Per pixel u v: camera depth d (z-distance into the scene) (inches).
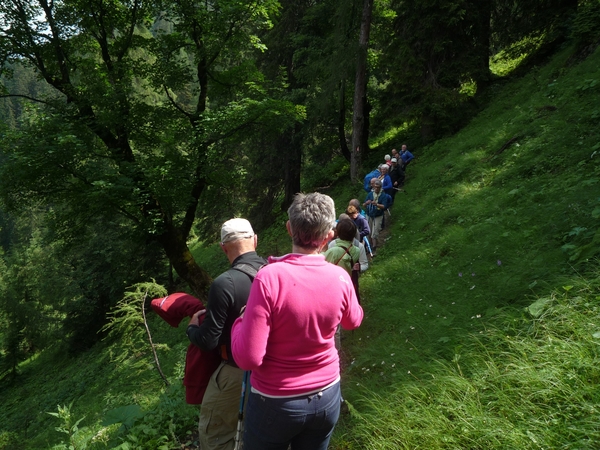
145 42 490.0
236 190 625.0
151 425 153.3
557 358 107.4
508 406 103.0
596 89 389.4
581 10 512.4
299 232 71.6
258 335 64.0
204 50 468.4
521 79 608.7
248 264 94.4
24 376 1040.8
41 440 415.5
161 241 487.8
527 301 154.5
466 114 606.2
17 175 378.6
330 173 817.5
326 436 73.8
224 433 101.7
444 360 137.7
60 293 900.0
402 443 109.0
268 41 697.6
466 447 98.8
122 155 448.8
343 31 599.5
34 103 438.9
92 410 386.0
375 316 228.2
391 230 406.3
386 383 151.8
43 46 452.1
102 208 416.5
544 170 321.4
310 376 68.1
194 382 102.3
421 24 584.4
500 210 298.2
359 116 602.9
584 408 90.0
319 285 68.5
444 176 455.8
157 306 108.7
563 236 193.8
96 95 418.3
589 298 128.3
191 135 466.9
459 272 219.8
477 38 618.8
